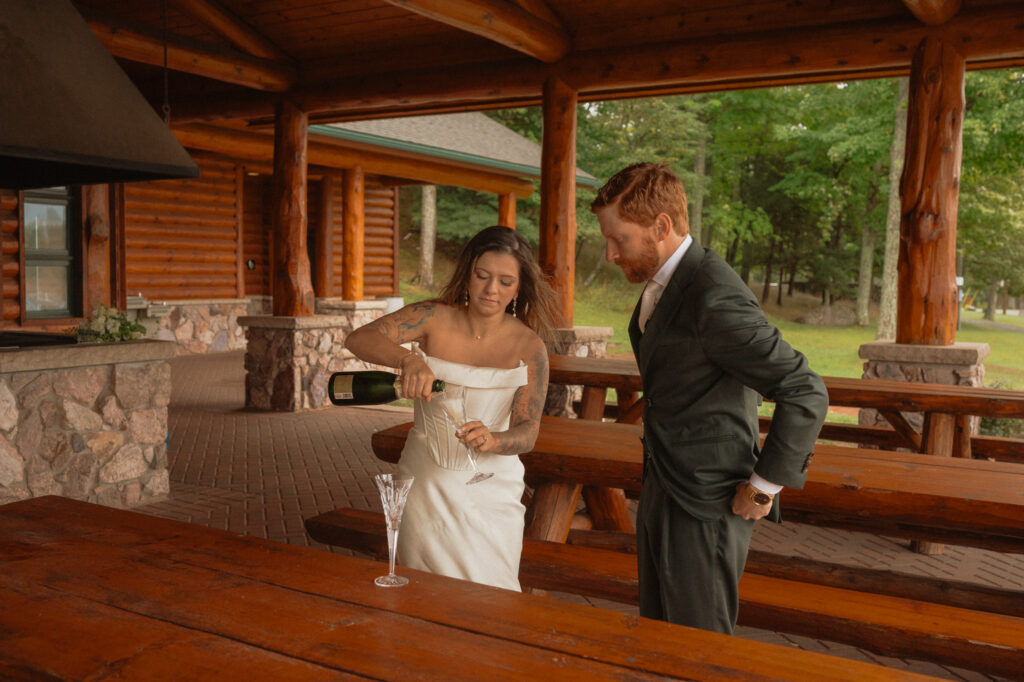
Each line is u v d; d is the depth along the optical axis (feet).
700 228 98.02
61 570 6.11
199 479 21.18
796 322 94.58
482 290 8.02
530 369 8.20
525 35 22.79
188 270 49.03
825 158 92.53
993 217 80.48
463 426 7.18
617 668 4.66
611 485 11.00
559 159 25.12
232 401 33.94
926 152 20.49
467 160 47.11
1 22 14.57
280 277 31.37
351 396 7.84
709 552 6.87
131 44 24.20
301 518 17.76
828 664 4.79
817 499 9.97
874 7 21.20
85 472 17.20
